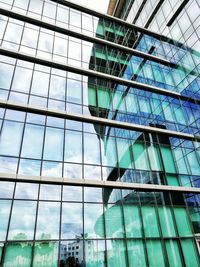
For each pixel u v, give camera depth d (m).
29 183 14.16
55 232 13.28
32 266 12.01
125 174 17.55
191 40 24.06
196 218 17.59
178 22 26.72
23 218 12.97
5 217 12.64
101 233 14.34
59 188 14.77
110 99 21.34
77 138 17.45
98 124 19.03
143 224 15.74
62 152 16.25
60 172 15.36
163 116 22.91
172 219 16.77
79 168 16.14
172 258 15.13
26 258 12.09
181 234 16.34
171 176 19.03
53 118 17.48
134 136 19.91
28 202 13.53
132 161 18.45
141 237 15.18
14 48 19.48
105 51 25.08
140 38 29.30
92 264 13.27
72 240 13.44
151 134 20.81
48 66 20.06
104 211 15.16
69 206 14.41
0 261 11.53
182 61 25.09
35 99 17.70
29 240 12.54
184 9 25.86
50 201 14.08
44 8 24.05
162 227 16.14
